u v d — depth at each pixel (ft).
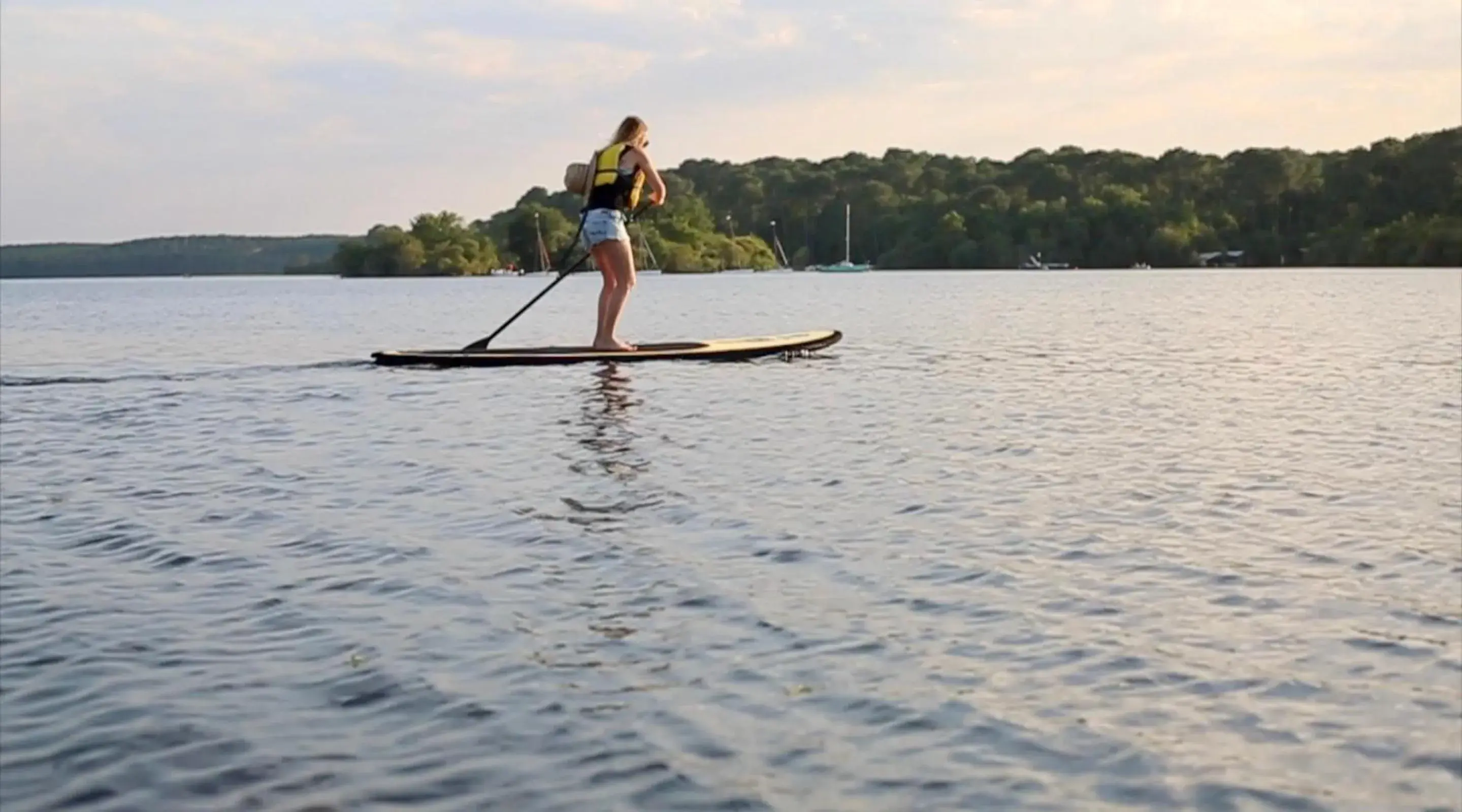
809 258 540.11
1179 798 15.53
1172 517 29.37
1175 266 446.19
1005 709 18.03
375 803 15.38
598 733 17.26
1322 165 469.16
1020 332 98.43
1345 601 22.84
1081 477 34.32
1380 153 430.20
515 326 117.80
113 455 39.22
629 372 61.21
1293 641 20.72
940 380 58.75
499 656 20.11
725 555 26.00
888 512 29.94
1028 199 504.02
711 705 18.16
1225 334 93.71
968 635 21.04
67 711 18.04
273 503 31.58
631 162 62.85
